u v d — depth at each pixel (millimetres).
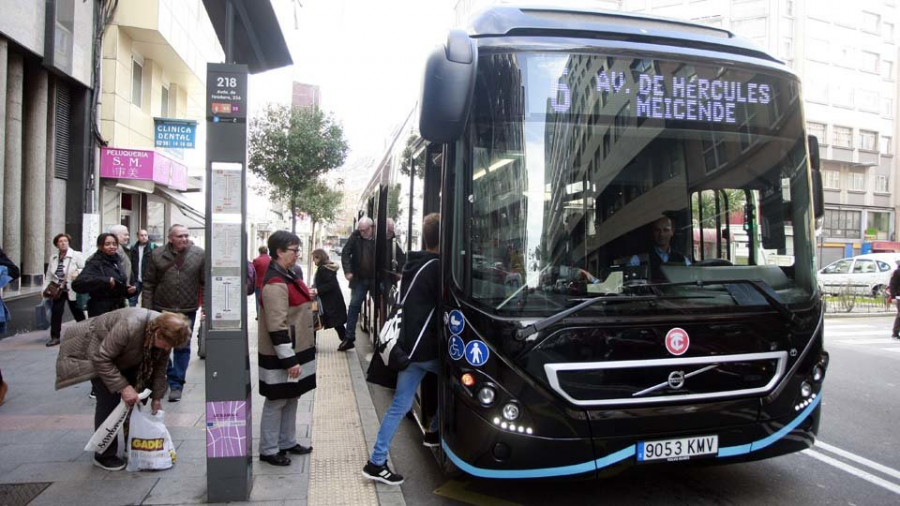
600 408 3473
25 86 12266
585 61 3893
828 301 21531
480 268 3650
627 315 3553
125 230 8273
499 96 3762
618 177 3844
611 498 4293
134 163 14859
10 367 7844
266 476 4418
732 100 4117
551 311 3557
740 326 3707
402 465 4914
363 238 9664
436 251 4305
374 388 7734
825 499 4312
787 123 4250
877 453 5410
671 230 3875
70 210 13617
